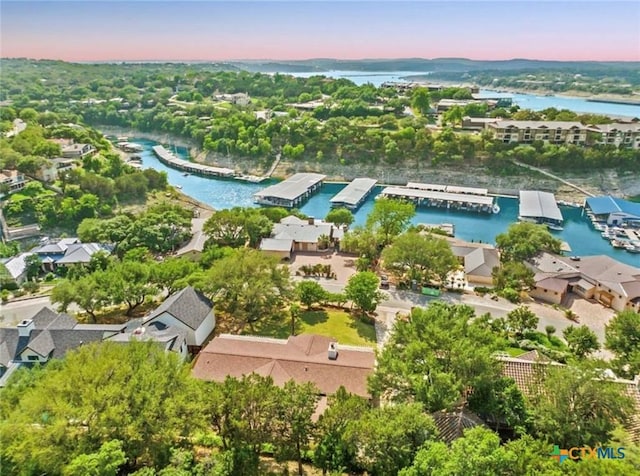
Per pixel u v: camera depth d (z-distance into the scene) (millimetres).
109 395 27641
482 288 69625
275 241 83312
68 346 46594
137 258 77188
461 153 146750
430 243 70000
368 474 29047
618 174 134875
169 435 28156
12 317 60219
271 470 31141
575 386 31562
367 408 31688
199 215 111312
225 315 58938
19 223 98312
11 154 112875
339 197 123875
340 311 60938
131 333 46312
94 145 154625
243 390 29984
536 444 27703
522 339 54750
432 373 33469
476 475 22797
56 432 26156
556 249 81812
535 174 137500
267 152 165875
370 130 163500
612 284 66062
